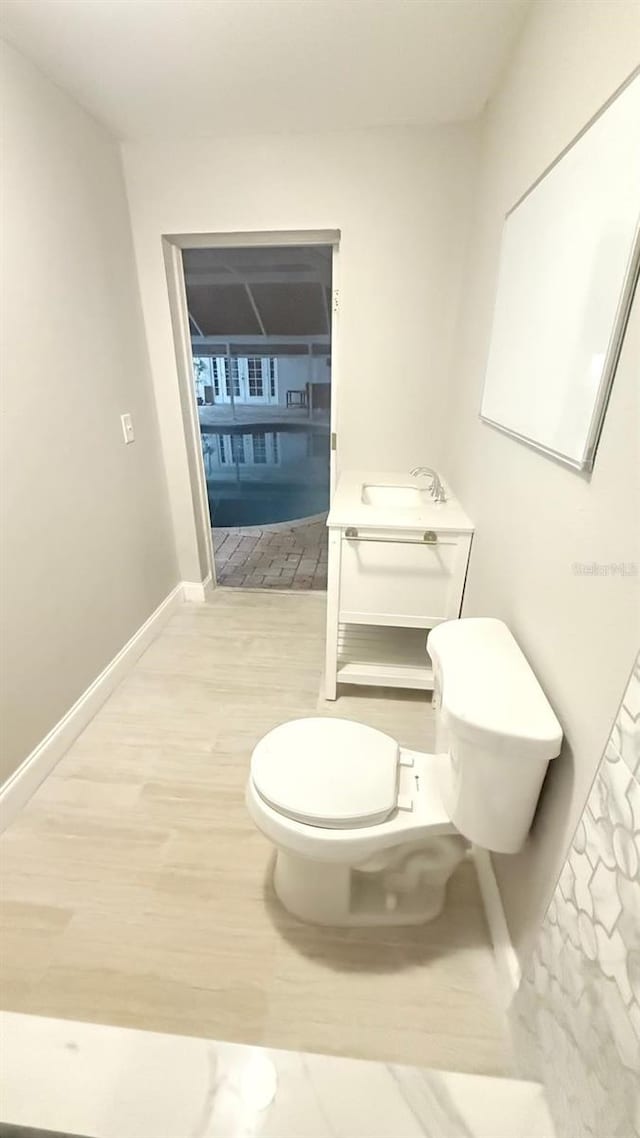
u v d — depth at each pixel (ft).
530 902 3.49
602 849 2.48
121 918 4.18
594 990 2.43
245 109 6.08
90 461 6.37
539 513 3.70
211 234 7.36
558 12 3.72
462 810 3.50
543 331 3.71
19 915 4.20
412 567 6.09
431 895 4.29
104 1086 3.06
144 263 7.48
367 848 3.58
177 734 6.24
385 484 7.62
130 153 6.90
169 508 8.95
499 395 4.76
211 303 14.12
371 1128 2.87
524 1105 2.93
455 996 3.70
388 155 6.67
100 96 5.75
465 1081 3.04
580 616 2.95
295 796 3.67
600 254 2.86
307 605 9.59
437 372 7.73
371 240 7.13
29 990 3.69
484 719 3.15
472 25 4.64
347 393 8.04
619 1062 2.18
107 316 6.68
